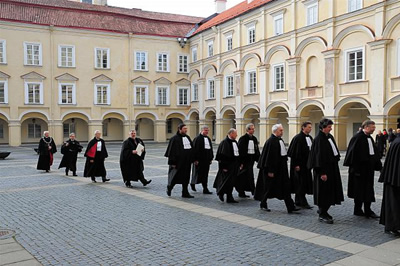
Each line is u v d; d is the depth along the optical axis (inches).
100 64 1590.8
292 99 1118.4
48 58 1501.0
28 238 286.5
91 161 566.6
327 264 226.4
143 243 270.7
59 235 293.4
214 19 1686.8
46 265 231.1
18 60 1453.0
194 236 285.6
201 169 473.4
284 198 362.0
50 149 705.0
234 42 1385.3
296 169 381.1
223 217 344.8
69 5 1699.1
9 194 469.7
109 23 1625.2
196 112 1686.8
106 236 289.1
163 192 480.1
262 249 253.9
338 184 328.8
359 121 1093.1
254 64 1284.4
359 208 347.6
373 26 885.2
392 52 848.3
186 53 1728.6
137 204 406.0
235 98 1379.2
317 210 360.5
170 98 1713.8
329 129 329.1
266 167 363.6
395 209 278.8
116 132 1792.6
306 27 1063.6
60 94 1525.6
